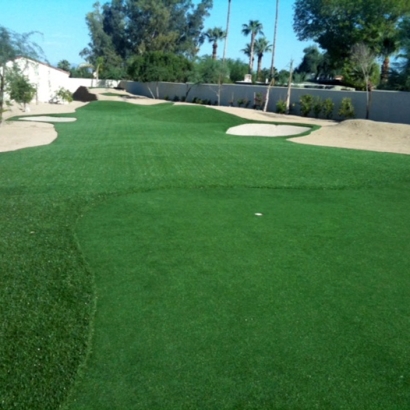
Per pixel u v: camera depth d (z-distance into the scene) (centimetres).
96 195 984
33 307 507
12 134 2202
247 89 4478
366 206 957
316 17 5162
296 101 3878
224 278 587
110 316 495
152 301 527
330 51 5259
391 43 4422
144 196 988
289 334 463
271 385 388
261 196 1017
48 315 492
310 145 2045
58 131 2402
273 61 5800
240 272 606
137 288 558
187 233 755
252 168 1352
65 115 3444
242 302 526
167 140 2031
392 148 2044
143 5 7869
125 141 1956
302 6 5241
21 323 474
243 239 732
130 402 368
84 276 588
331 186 1134
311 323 485
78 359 420
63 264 622
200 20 8381
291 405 366
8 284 559
